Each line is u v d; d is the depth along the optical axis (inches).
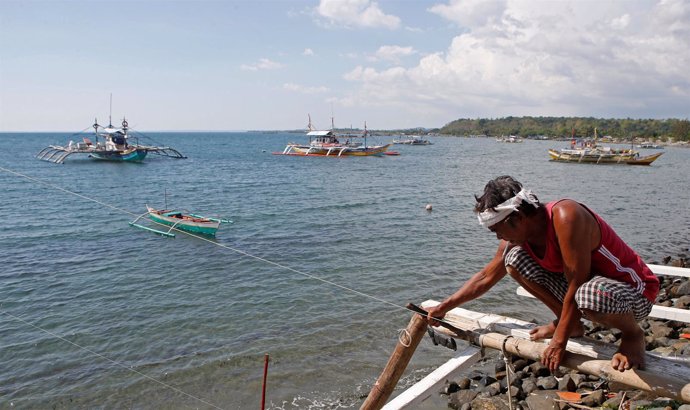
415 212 1099.3
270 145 5866.1
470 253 703.1
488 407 280.2
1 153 3481.8
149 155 3420.3
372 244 761.6
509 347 154.9
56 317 462.9
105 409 318.7
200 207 1189.7
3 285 555.2
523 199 130.6
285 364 367.9
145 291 532.1
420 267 628.4
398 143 6284.5
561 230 130.0
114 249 721.6
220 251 708.0
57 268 623.5
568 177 2052.2
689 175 2186.3
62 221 956.0
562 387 288.7
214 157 3341.5
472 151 4630.9
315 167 2566.4
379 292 529.0
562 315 138.0
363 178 1983.3
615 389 263.6
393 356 158.6
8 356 386.6
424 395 166.6
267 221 976.3
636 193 1540.4
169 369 364.2
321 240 792.3
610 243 135.8
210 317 458.0
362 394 325.7
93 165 2551.7
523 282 151.0
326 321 444.5
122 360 379.6
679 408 219.8
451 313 188.7
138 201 1316.4
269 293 521.0
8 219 979.9
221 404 320.5
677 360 136.1
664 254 748.6
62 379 352.8
